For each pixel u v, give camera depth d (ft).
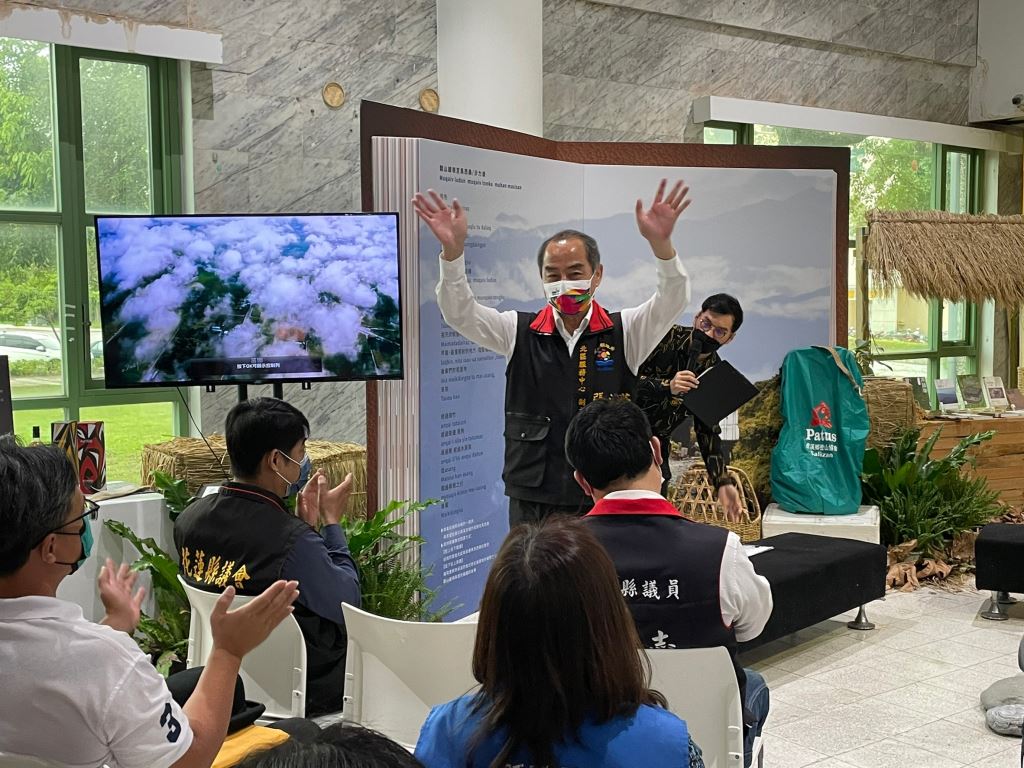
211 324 13.20
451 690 7.80
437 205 14.02
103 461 14.64
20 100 18.39
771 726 13.32
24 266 18.56
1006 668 15.43
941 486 21.47
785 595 15.01
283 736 7.17
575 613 4.71
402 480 15.37
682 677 7.47
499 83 21.49
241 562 9.49
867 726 13.29
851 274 31.55
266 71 20.56
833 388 20.30
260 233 13.24
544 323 14.83
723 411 13.96
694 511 19.80
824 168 21.21
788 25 28.81
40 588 5.67
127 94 19.47
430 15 22.67
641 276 20.07
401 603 13.48
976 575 17.57
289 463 9.78
